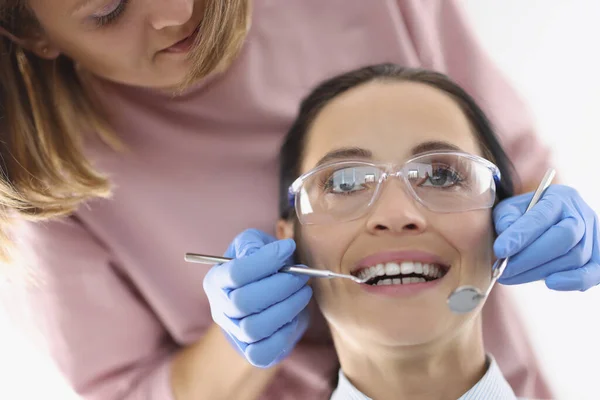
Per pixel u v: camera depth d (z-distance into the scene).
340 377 1.40
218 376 1.57
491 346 1.69
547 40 2.00
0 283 1.56
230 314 1.25
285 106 1.61
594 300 1.90
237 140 1.62
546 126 2.00
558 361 1.87
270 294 1.21
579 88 1.99
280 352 1.28
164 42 1.27
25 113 1.43
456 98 1.32
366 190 1.20
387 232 1.17
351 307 1.21
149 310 1.70
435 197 1.18
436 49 1.70
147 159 1.62
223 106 1.58
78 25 1.19
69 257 1.56
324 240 1.22
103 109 1.61
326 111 1.32
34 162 1.44
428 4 1.70
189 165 1.63
